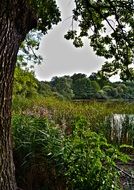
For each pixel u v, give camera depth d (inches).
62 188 189.3
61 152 191.3
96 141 183.5
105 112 530.6
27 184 196.1
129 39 339.0
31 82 821.2
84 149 180.2
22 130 233.0
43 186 194.9
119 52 360.8
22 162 207.2
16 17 149.6
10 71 147.7
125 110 561.6
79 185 170.7
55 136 231.3
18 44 152.6
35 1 238.7
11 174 150.2
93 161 173.0
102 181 166.7
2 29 143.3
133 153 410.9
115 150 177.9
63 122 401.4
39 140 214.2
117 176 176.1
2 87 144.6
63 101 744.3
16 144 220.2
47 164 199.5
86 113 528.1
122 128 440.1
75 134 207.5
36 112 452.8
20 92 813.2
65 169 188.4
